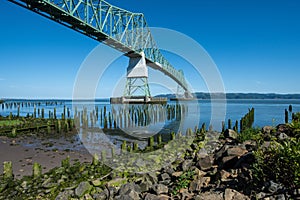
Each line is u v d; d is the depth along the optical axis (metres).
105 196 5.97
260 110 41.59
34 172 7.90
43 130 20.36
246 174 4.80
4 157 11.45
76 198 6.13
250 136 9.84
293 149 4.27
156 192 5.59
